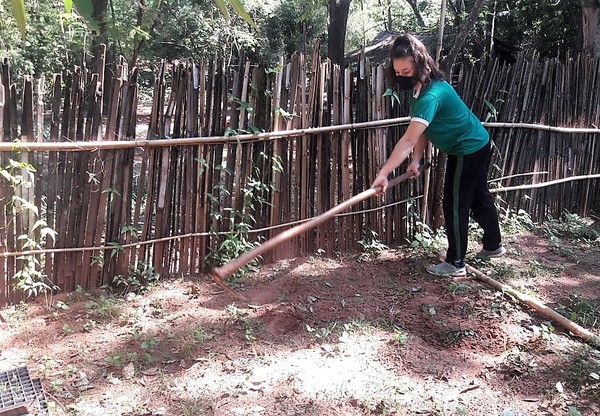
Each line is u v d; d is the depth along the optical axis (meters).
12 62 9.19
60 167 3.88
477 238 5.30
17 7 1.20
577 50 10.16
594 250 5.32
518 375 3.28
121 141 3.95
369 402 2.99
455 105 4.09
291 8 18.56
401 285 4.37
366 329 3.70
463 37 4.89
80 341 3.50
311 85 4.56
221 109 4.26
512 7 12.19
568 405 3.02
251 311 3.91
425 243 4.99
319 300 4.12
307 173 4.71
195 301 4.04
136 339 3.50
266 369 3.26
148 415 2.86
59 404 2.90
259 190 4.55
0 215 3.76
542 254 5.14
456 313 3.93
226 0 1.29
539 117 5.81
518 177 5.80
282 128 4.50
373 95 4.82
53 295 4.02
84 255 4.07
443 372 3.30
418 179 5.16
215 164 4.33
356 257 4.90
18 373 3.07
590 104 6.16
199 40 14.99
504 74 5.45
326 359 3.39
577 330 3.70
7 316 3.76
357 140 4.86
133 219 4.20
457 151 4.25
